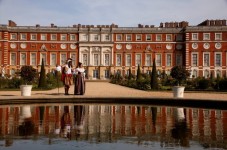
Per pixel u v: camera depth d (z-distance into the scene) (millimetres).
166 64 77688
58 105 17641
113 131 9336
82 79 22609
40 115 12875
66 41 78250
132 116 12750
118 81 61969
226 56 75375
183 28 77188
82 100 19391
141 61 78125
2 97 18719
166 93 28625
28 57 77375
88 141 7961
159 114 13523
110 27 78812
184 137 8500
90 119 11773
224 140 8133
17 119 11664
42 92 28969
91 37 78625
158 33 77750
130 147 7355
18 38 77125
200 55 75562
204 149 7195
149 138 8359
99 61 78875
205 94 27562
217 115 13250
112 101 19328
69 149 7164
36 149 7152
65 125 10352
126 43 78375
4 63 75188
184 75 35719
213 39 75375
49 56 77875
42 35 77875
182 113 13961
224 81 38375
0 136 8555
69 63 23594
